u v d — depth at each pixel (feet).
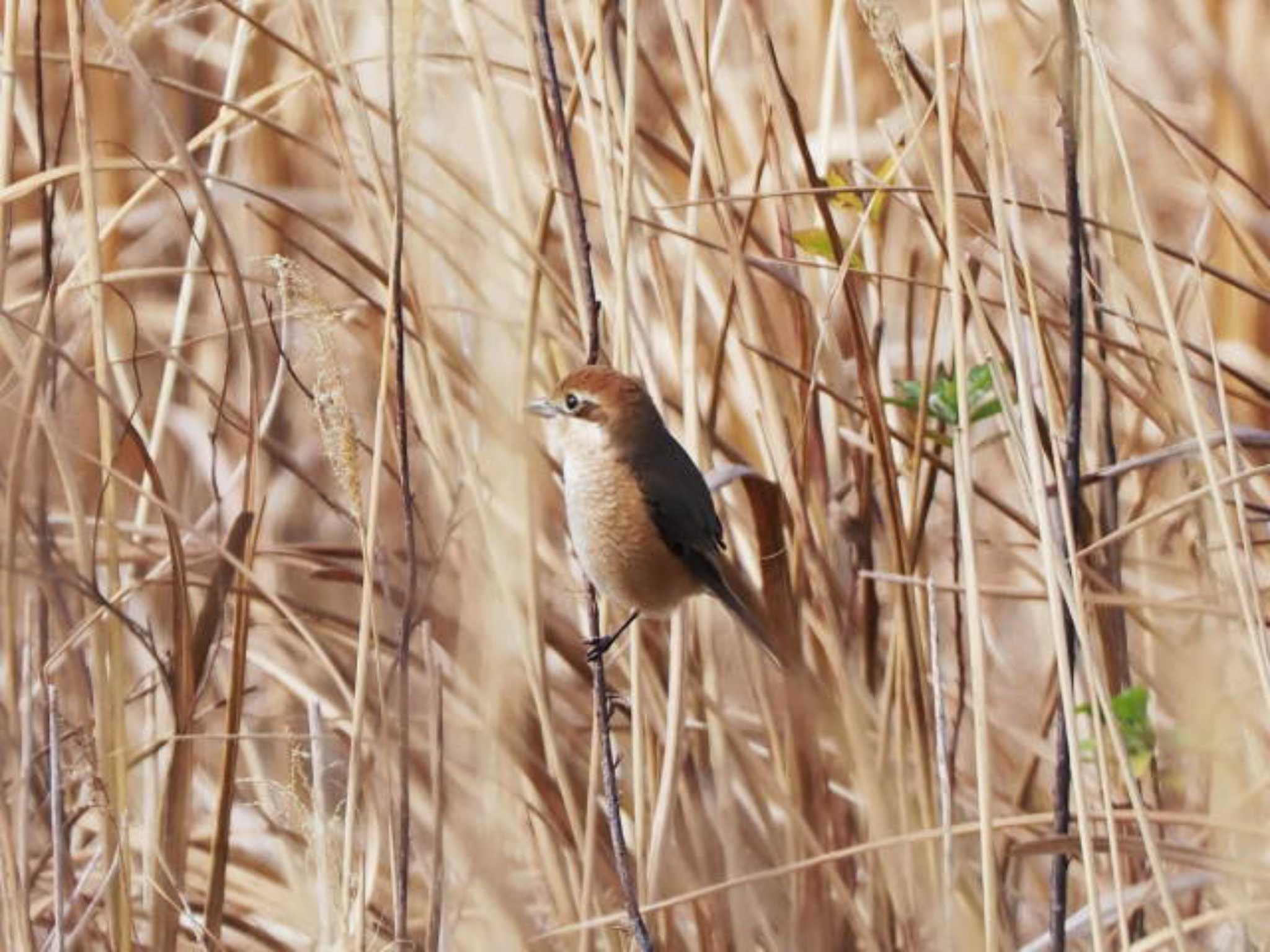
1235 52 39.24
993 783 32.04
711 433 29.58
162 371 37.19
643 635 30.42
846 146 36.24
